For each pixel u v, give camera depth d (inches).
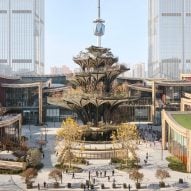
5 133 4525.1
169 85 6692.9
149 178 3198.8
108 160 3890.3
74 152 4013.3
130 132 3720.5
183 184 3031.5
